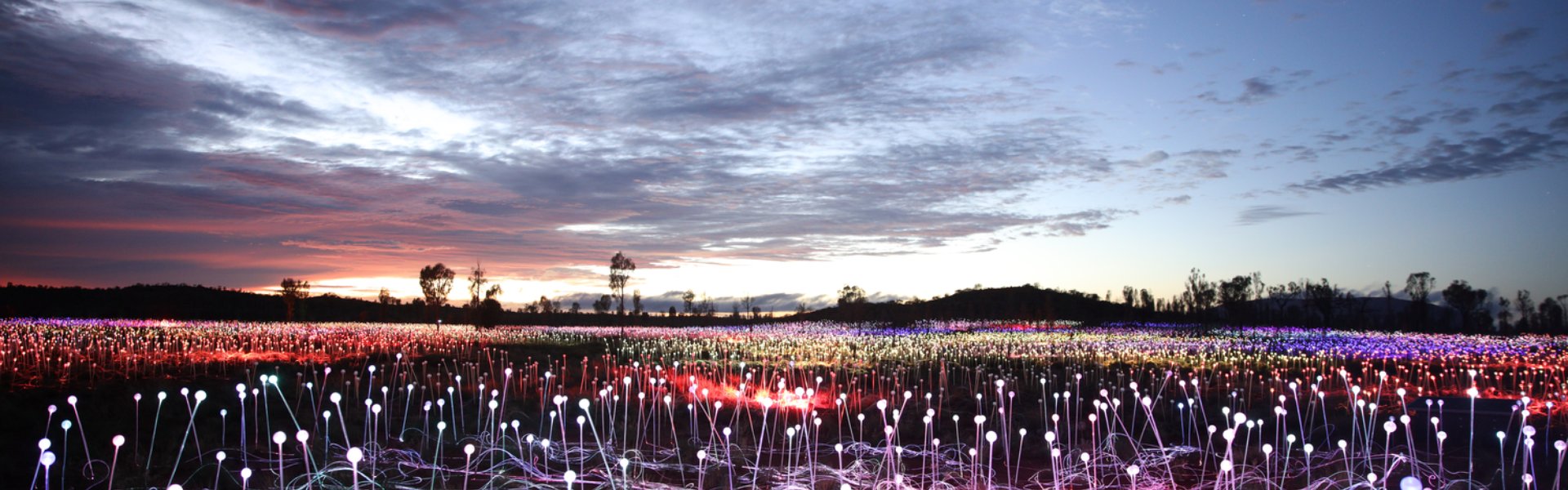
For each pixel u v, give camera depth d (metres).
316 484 9.02
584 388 18.22
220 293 67.12
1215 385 20.30
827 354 30.05
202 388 16.95
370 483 9.09
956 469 10.27
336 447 10.88
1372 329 58.59
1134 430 12.99
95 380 18.12
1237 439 12.49
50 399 14.86
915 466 10.48
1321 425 13.46
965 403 16.78
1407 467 9.93
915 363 25.64
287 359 24.58
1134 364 25.58
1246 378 21.83
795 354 29.28
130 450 10.62
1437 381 21.44
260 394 15.91
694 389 12.80
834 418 14.32
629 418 14.02
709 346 32.56
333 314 63.56
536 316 65.69
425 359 25.56
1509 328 59.41
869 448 11.02
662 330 50.06
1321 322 63.38
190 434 11.73
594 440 11.96
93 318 50.75
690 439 12.12
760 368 24.20
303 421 13.30
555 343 34.75
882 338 40.94
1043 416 14.47
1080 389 19.62
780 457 11.02
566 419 13.90
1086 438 12.50
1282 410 10.06
